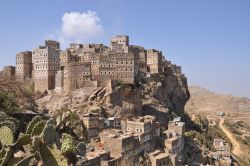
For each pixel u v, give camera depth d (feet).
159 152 427.74
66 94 504.43
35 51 552.82
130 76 534.78
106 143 368.89
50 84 533.14
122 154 357.41
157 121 516.32
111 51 600.80
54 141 75.92
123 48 623.36
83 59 554.46
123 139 360.48
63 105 474.49
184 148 518.37
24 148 77.20
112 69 528.63
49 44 613.52
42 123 78.84
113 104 482.69
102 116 450.71
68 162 74.23
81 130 388.37
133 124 432.25
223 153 593.42
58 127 122.72
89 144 375.86
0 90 236.84
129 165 366.63
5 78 285.23
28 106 274.98
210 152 565.53
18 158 73.77
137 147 396.98
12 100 223.30
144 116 504.02
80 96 489.26
